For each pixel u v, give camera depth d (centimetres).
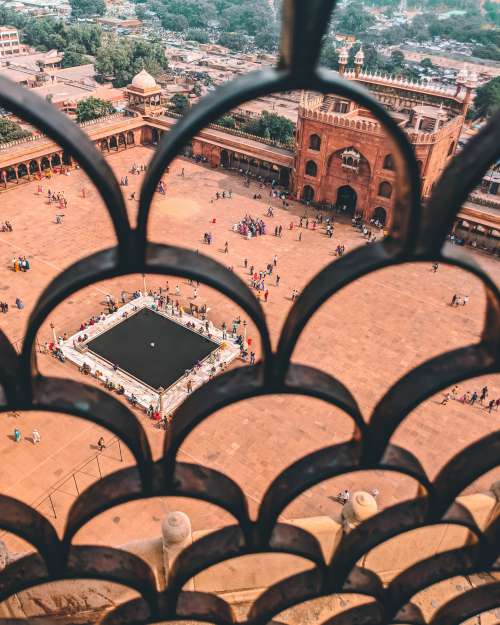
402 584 806
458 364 609
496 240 5331
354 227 5612
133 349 3728
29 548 2439
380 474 2919
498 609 1045
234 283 542
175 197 5906
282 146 6456
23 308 4100
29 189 5941
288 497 650
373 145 5359
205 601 781
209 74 13800
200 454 2969
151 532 2578
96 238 5088
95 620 938
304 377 610
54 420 3116
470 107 11106
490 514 947
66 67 12769
